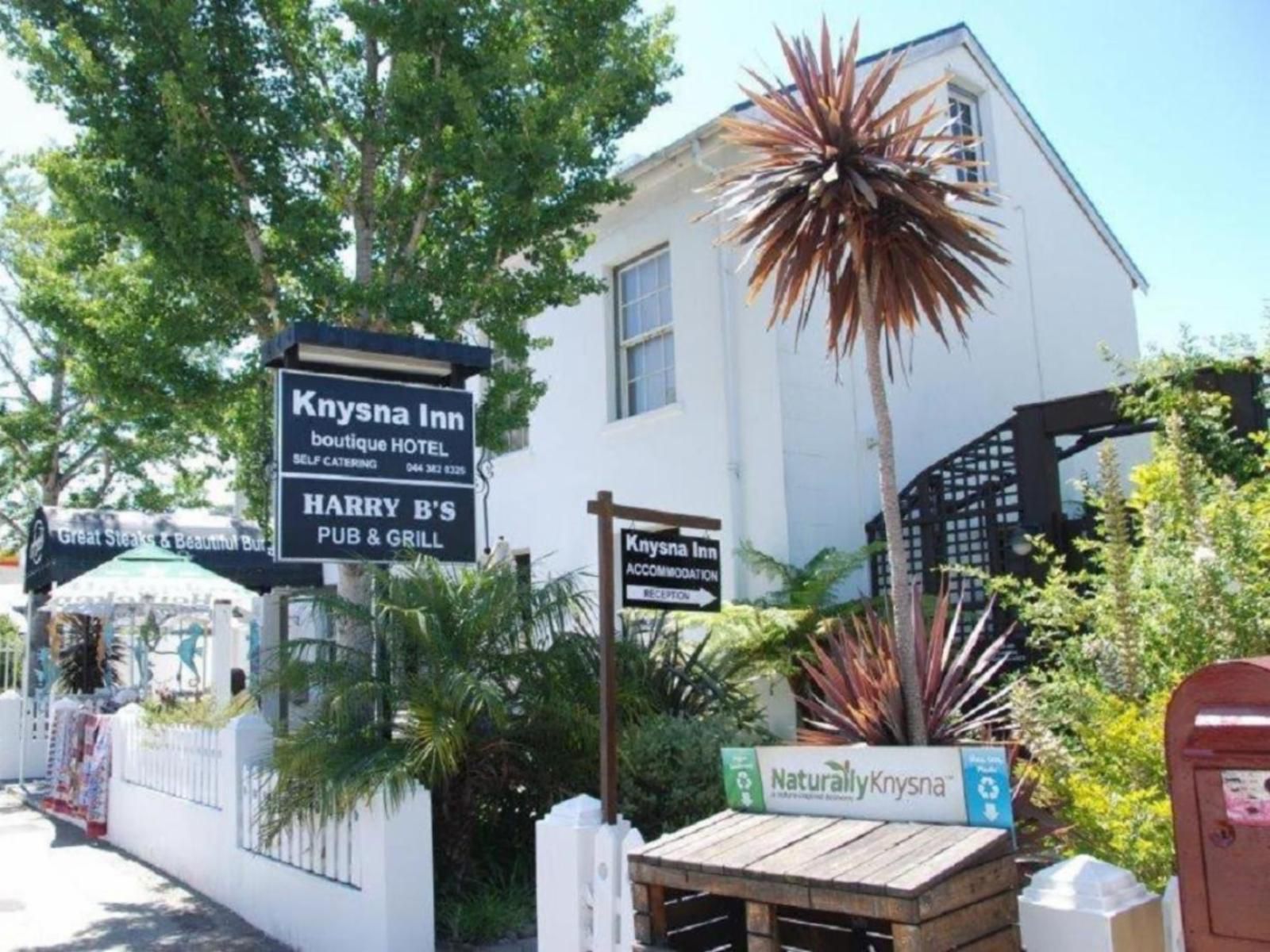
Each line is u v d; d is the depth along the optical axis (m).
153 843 9.94
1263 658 2.94
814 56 6.57
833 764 3.99
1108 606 5.16
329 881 6.66
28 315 10.33
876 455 12.09
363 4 9.48
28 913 8.11
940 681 5.97
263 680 7.44
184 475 25.27
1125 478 12.66
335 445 7.71
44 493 24.48
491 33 9.94
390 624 6.99
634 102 10.66
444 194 10.35
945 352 13.18
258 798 7.81
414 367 8.21
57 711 13.67
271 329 10.16
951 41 13.62
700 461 12.16
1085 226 15.73
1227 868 2.78
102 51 9.54
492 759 7.25
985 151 14.13
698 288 12.38
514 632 7.12
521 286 10.44
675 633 8.28
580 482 13.83
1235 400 8.22
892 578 6.11
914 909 3.11
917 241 6.75
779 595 10.30
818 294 11.91
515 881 7.16
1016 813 4.48
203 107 9.37
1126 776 4.19
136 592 11.82
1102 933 3.24
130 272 10.63
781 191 6.57
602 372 13.63
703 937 4.13
